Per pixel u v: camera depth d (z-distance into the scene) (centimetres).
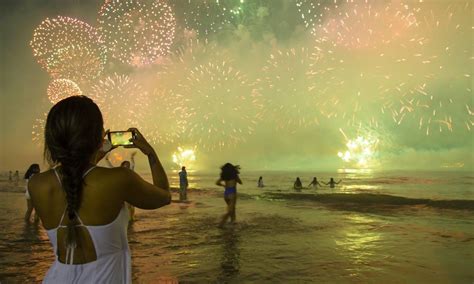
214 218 1245
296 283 551
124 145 207
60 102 189
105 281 178
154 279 574
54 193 183
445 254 725
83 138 183
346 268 628
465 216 1272
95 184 179
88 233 177
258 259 694
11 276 590
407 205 1602
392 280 562
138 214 1345
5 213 1352
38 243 840
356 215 1305
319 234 948
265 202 1767
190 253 745
